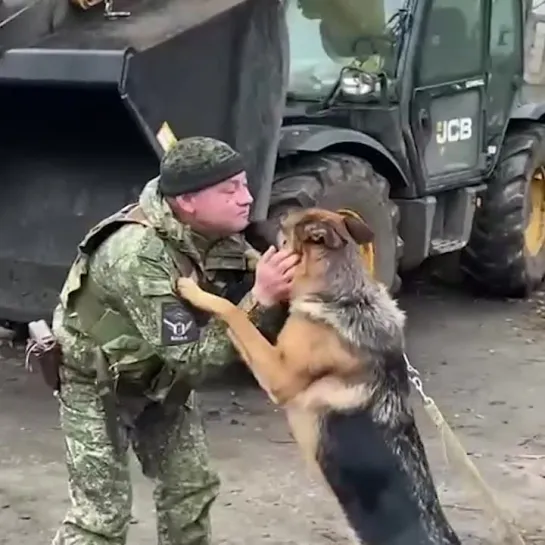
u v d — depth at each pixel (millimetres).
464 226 7387
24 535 4285
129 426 3271
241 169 3150
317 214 3449
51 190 5629
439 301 7973
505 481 4832
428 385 6078
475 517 4430
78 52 4762
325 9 6570
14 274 5660
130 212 3172
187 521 3422
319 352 3289
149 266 3078
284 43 5312
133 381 3229
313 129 6121
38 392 5824
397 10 6574
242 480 4793
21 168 5703
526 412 5703
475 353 6699
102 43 4852
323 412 3291
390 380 3299
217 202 3105
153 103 4789
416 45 6641
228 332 3146
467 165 7293
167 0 5246
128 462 3336
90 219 5504
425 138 6828
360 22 6566
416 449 3275
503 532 3818
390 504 3170
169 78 4840
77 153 5574
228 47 5066
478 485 3879
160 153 4781
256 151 5230
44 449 5102
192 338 3086
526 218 7828
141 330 3098
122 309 3154
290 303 3363
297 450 5137
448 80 6996
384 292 3455
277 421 5508
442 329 7227
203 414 5551
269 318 3416
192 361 3092
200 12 5039
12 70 4875
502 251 7785
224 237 3215
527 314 7672
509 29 7750
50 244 5602
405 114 6633
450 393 5957
